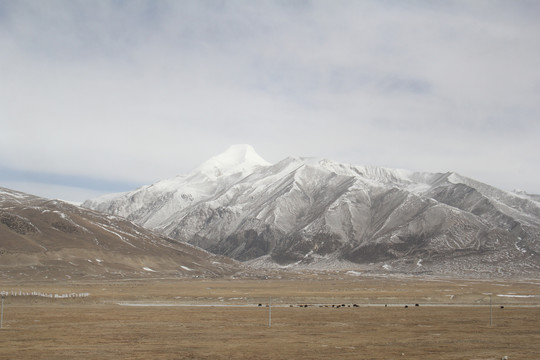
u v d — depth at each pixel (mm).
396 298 122812
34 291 130500
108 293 127125
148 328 67875
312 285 191625
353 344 54938
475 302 119188
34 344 54062
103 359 46344
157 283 186125
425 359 46656
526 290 171625
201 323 73750
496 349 52156
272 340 57594
